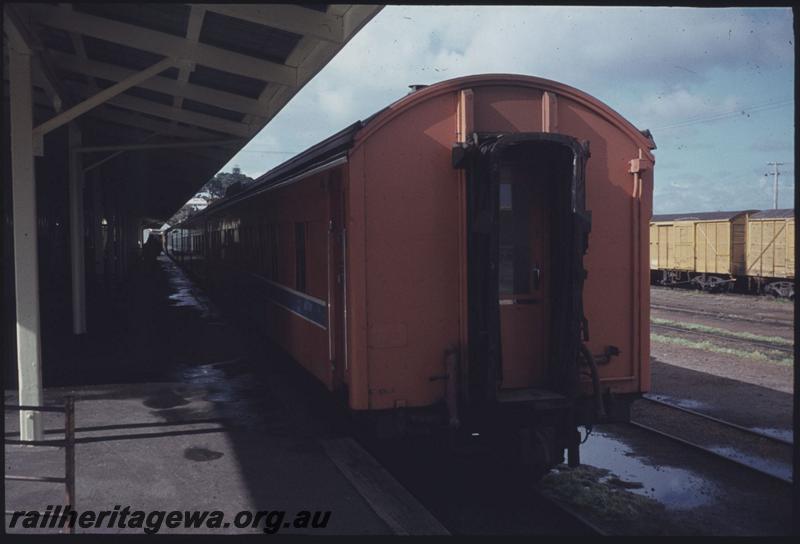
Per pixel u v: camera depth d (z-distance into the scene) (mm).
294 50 8766
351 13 7297
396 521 5266
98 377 10703
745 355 13562
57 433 7594
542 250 6340
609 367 6469
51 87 9844
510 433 6078
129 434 7547
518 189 6266
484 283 5844
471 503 6074
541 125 6277
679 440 7934
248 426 7914
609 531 5527
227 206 16938
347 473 6289
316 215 7547
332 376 6887
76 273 14094
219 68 9086
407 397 6020
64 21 8281
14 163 6977
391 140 5938
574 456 6238
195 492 5840
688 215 33750
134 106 12172
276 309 10664
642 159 6457
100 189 21828
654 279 35906
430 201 6051
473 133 5930
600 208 6406
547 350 6371
